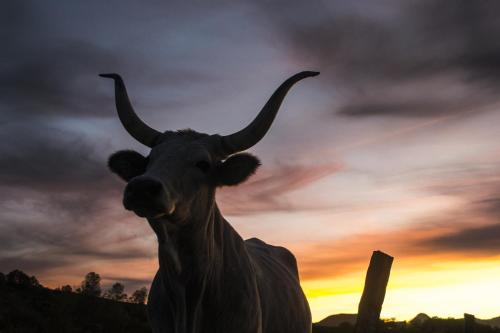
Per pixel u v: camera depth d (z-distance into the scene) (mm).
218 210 6566
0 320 17859
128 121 6676
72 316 19500
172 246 6012
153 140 6574
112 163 6531
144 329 19875
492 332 23047
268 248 9031
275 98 6375
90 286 23297
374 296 6832
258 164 6355
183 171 5949
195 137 6414
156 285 6641
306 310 8148
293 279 8367
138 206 5426
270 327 6977
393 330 23391
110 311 20281
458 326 24062
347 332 22578
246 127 6406
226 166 6324
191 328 6129
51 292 23312
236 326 6312
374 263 6914
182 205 5848
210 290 6230
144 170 6555
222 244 6461
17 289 23078
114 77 6781
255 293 6570
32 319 18531
